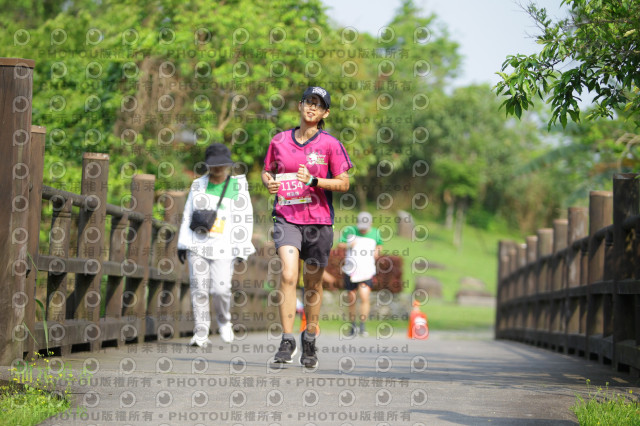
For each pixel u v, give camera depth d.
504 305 28.41
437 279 62.47
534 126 91.00
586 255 14.29
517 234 98.81
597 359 13.48
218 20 22.20
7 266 8.42
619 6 8.08
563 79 8.20
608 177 34.69
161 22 23.12
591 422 6.07
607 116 8.70
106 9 26.98
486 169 86.38
